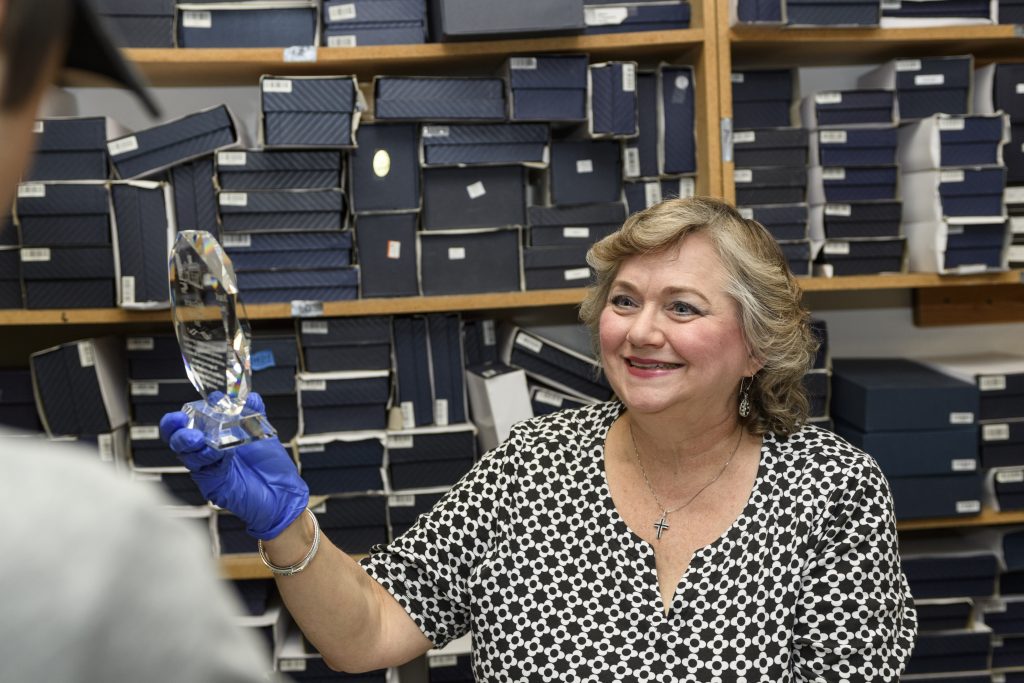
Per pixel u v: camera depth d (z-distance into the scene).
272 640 2.01
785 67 2.22
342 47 1.93
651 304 1.18
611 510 1.22
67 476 0.30
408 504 2.02
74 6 0.33
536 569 1.20
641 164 2.04
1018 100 2.08
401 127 1.97
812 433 1.27
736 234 1.20
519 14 1.87
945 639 2.15
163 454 2.01
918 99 2.09
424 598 1.25
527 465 1.27
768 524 1.17
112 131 1.94
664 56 2.13
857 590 1.14
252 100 2.27
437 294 2.01
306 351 2.00
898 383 2.08
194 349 1.02
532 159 1.99
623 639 1.15
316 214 1.95
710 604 1.14
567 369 2.12
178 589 0.30
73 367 1.94
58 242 1.90
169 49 1.91
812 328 2.06
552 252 2.02
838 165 2.08
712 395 1.18
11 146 0.31
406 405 2.04
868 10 1.99
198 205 1.95
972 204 2.05
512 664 1.18
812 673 1.14
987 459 2.09
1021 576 2.19
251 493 0.99
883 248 2.09
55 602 0.27
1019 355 2.40
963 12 2.06
